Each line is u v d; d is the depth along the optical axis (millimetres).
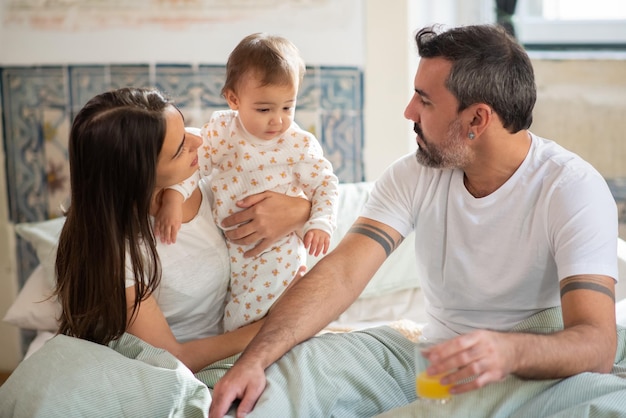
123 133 1635
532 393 1491
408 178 1855
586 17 2984
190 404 1540
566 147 2996
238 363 1601
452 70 1665
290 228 1865
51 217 2885
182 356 1761
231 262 1888
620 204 2986
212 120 1920
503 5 2930
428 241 1829
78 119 1683
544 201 1682
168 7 2730
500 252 1733
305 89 2746
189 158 1743
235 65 1835
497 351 1386
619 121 2959
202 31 2736
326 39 2715
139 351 1676
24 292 2254
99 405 1518
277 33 2723
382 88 2729
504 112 1669
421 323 2264
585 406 1381
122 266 1679
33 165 2865
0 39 2801
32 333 2963
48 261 2199
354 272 1792
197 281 1825
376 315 2328
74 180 1694
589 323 1525
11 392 1546
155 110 1674
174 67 2760
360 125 2762
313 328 1707
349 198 2438
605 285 1574
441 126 1706
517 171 1718
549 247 1685
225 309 1907
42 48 2789
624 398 1388
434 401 1464
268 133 1854
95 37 2766
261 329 1688
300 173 1902
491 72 1649
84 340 1635
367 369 1678
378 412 1659
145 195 1679
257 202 1862
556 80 2975
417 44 1764
